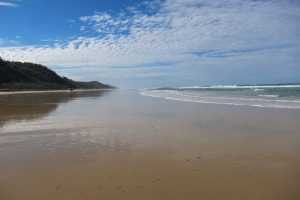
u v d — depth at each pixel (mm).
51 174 7309
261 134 11625
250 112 17984
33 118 17031
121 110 21281
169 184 6621
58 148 9805
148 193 6152
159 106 23906
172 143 10406
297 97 28328
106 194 6113
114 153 9156
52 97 41688
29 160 8461
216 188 6395
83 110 21578
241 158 8547
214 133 11984
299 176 7070
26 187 6535
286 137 11016
